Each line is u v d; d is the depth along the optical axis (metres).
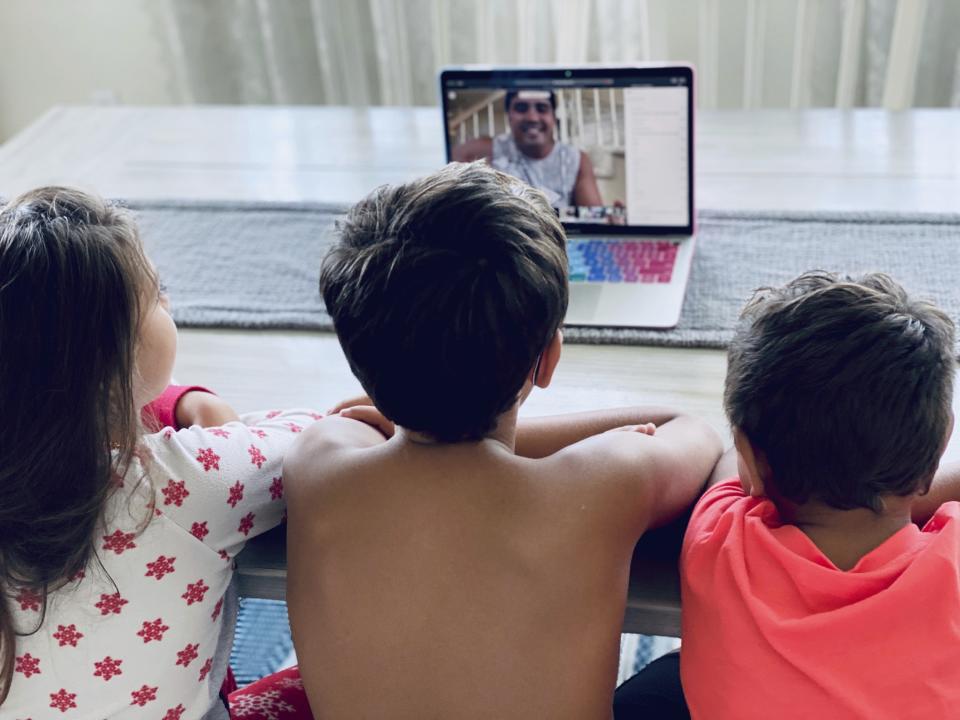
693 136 1.29
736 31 2.23
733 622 0.79
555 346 0.82
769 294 0.83
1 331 0.77
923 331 0.77
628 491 0.81
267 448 0.92
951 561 0.75
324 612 0.83
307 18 2.39
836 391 0.76
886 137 1.55
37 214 0.80
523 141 1.34
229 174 1.61
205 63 2.50
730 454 0.96
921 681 0.75
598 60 2.30
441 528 0.80
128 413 0.81
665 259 1.30
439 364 0.76
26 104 2.88
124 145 1.72
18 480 0.78
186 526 0.86
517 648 0.81
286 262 1.37
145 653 0.88
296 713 1.07
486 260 0.76
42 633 0.85
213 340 1.24
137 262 0.81
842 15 2.11
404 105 2.41
